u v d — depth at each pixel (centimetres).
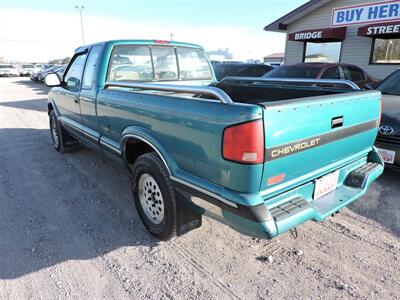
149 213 321
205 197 243
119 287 255
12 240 320
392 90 528
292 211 232
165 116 268
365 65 1357
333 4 1392
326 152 260
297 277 262
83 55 456
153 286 255
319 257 288
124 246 309
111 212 375
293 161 230
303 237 320
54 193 427
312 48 1538
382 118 431
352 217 356
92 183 457
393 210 369
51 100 589
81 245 312
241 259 287
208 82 492
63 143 577
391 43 1270
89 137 431
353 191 292
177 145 262
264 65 1155
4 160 566
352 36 1377
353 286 251
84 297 245
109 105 356
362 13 1245
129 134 320
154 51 429
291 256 290
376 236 319
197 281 260
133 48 408
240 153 209
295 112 221
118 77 400
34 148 636
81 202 400
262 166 210
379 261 281
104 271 274
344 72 842
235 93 441
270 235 216
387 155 421
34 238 323
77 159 562
